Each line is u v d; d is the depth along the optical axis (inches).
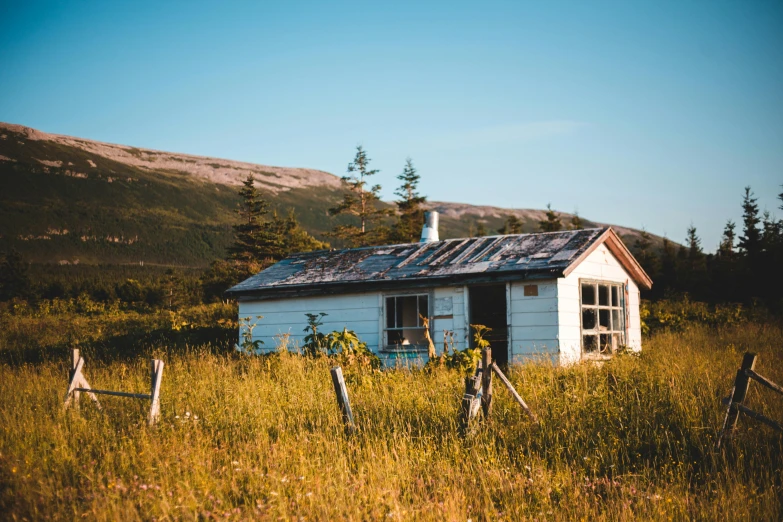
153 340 816.9
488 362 319.3
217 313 1311.5
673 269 1563.7
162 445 296.7
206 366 527.8
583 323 598.2
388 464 270.5
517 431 311.0
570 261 557.6
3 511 229.5
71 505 231.6
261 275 766.5
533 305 565.9
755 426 295.1
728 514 215.9
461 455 284.8
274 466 270.2
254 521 217.3
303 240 2299.5
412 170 2108.8
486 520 224.2
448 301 612.4
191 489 241.3
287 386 434.0
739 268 1397.6
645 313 914.7
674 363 441.7
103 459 284.2
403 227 2018.9
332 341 572.4
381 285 639.8
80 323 1203.9
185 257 7234.3
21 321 1250.0
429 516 219.8
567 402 335.6
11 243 6550.2
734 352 551.2
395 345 633.6
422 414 344.5
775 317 944.3
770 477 250.4
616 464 272.5
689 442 290.4
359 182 2090.3
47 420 341.1
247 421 344.5
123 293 2603.3
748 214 1852.9
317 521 222.2
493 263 601.6
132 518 218.2
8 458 280.1
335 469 268.5
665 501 227.6
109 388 458.0
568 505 235.0
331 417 335.6
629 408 331.6
